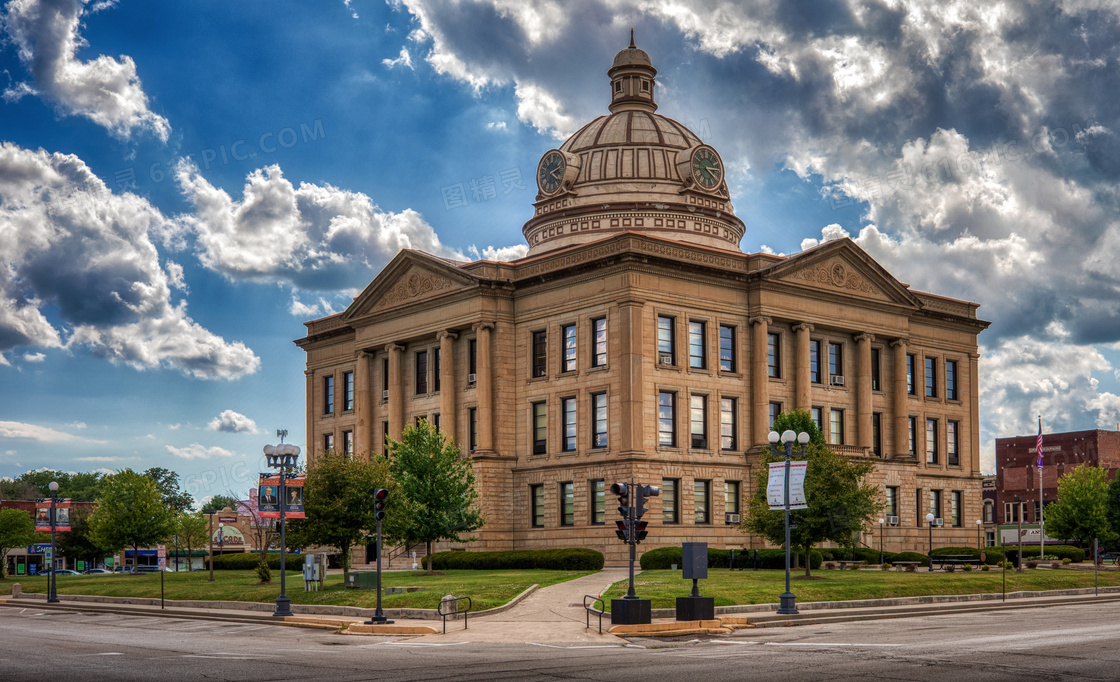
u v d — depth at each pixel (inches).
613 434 2785.4
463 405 3102.9
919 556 2997.0
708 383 2896.2
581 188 3590.1
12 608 2347.4
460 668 1061.1
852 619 1700.3
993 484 5206.7
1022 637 1348.4
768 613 1697.8
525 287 3056.1
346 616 1807.3
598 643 1344.7
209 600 2133.4
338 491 2190.0
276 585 2310.5
